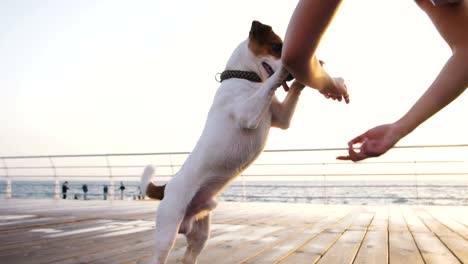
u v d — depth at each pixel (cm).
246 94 207
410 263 251
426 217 557
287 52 79
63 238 365
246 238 360
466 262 253
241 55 219
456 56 80
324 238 360
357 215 587
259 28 216
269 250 301
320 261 259
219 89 216
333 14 71
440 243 329
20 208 693
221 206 783
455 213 624
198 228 229
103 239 359
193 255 231
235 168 208
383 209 714
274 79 184
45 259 274
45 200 944
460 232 396
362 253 286
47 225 459
